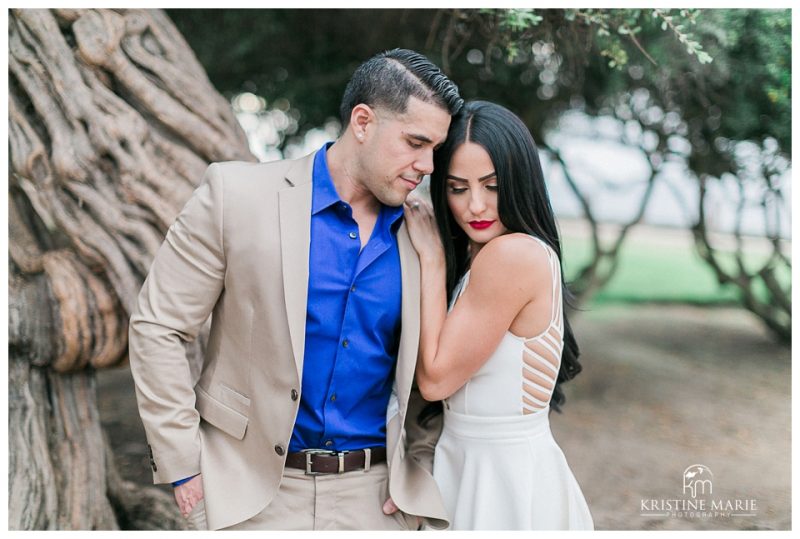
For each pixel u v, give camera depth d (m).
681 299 9.03
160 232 2.39
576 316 7.75
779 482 3.78
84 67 2.38
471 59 4.17
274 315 1.70
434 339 1.80
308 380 1.76
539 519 1.86
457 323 1.79
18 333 2.38
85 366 2.56
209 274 1.73
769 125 3.98
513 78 4.48
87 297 2.40
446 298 1.88
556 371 1.89
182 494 1.76
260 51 4.35
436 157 1.83
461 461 1.90
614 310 8.44
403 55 1.74
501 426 1.85
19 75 2.38
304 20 4.15
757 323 7.66
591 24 2.81
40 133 2.41
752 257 8.55
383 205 1.83
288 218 1.72
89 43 2.37
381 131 1.70
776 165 4.43
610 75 4.07
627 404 5.09
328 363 1.76
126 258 2.37
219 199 1.72
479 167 1.76
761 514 3.40
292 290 1.68
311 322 1.73
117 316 2.43
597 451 4.24
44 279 2.45
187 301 1.74
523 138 1.79
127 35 2.44
